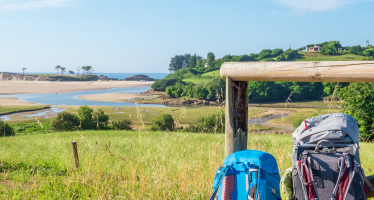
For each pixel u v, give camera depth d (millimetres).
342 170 1457
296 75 2506
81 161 6449
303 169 1552
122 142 10594
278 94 129000
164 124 39969
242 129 2883
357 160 1629
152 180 4230
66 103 111875
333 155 1553
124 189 4078
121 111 78750
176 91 141250
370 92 19000
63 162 6609
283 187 1766
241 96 2871
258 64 2682
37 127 46969
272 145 6918
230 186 1812
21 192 4176
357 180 1495
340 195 1449
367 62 2246
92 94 163125
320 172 1505
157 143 8891
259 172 1813
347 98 20109
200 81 195625
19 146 10320
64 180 4660
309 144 1666
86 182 4355
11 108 89562
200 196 3703
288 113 79312
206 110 84000
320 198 1474
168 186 3928
